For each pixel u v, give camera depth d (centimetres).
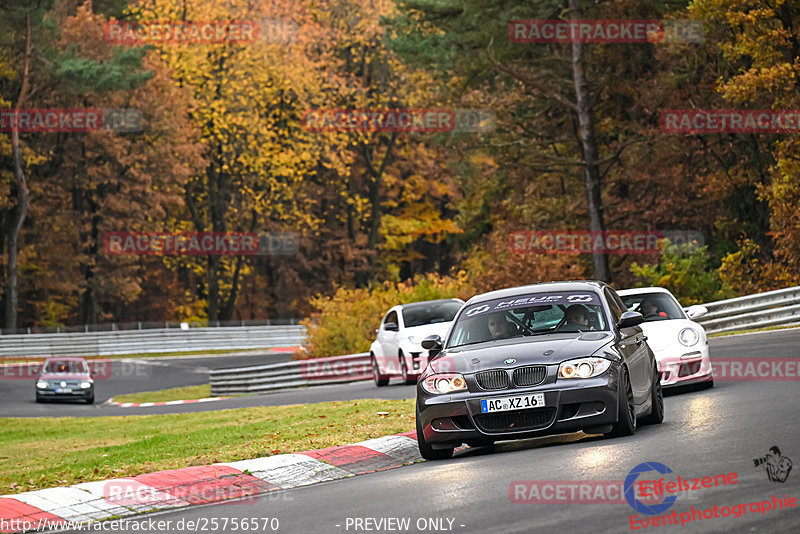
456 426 4322
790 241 13750
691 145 16812
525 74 17938
